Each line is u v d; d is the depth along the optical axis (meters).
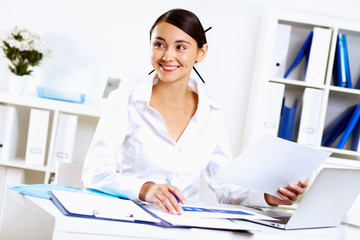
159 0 3.11
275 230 1.01
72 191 1.13
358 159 3.02
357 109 2.90
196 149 1.53
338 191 1.12
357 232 1.18
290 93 3.15
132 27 3.11
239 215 1.12
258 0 3.18
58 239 0.78
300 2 3.23
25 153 3.04
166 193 1.07
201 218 1.01
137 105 1.49
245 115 3.20
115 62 3.11
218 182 1.60
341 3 3.26
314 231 1.09
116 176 1.23
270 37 2.90
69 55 3.07
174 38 1.35
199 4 3.15
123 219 0.85
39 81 3.06
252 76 3.18
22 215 0.97
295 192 1.23
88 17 3.08
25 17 3.03
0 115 2.74
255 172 1.21
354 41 3.20
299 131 2.89
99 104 2.94
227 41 3.18
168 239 0.85
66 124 2.75
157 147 1.47
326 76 2.99
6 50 2.83
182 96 1.54
